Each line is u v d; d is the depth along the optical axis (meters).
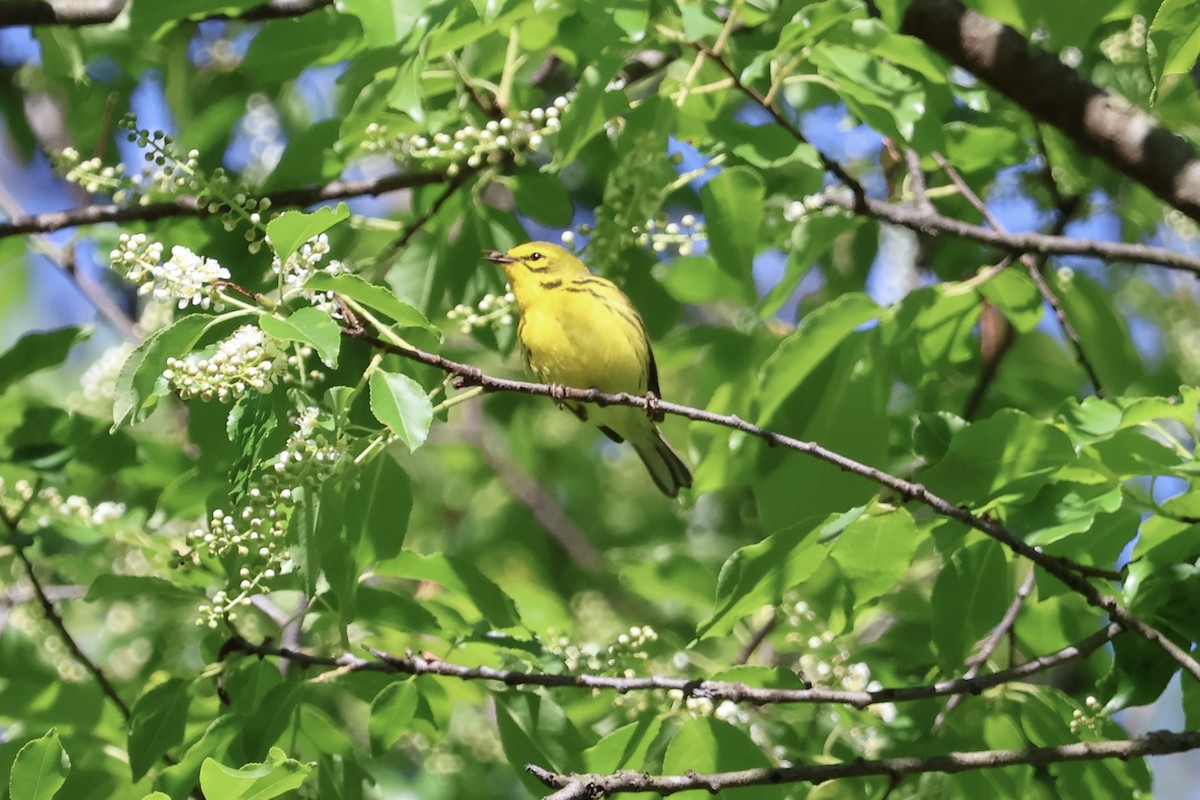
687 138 10.45
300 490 7.72
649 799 8.80
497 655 9.86
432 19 8.50
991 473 8.45
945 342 11.67
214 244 10.81
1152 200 14.87
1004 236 10.84
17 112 16.14
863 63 9.74
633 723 8.75
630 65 12.73
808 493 10.26
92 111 13.05
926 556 14.36
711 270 11.88
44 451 10.55
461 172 10.96
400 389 7.26
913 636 11.59
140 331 13.65
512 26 9.77
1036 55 10.85
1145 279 15.34
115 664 13.12
